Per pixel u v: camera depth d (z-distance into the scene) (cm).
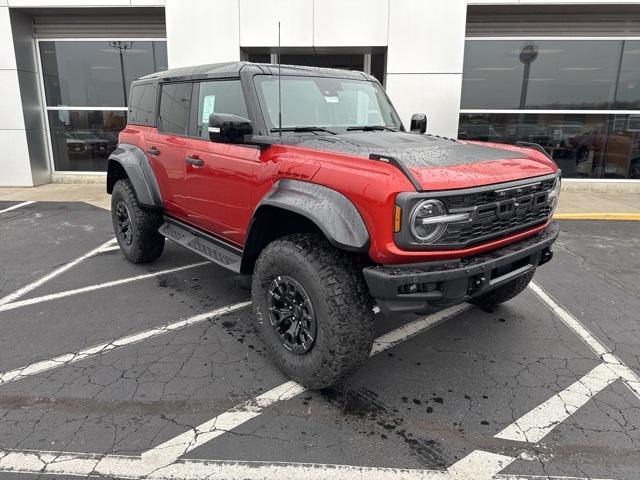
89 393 296
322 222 261
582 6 912
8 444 250
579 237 686
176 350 351
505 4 895
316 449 250
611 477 232
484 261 272
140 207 498
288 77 371
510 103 1024
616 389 308
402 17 880
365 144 315
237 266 355
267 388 304
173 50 916
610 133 1028
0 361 332
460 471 236
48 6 973
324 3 880
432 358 346
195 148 396
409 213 244
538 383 314
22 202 903
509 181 287
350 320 267
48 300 441
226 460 241
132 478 228
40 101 1091
